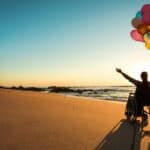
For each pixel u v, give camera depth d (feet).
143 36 12.48
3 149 8.21
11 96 29.40
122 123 12.85
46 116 14.58
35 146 8.56
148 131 11.11
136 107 13.15
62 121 13.09
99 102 24.90
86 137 9.83
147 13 11.95
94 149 8.35
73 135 10.11
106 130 11.13
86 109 18.49
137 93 13.12
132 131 11.06
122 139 9.67
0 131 10.67
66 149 8.27
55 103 22.53
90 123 12.69
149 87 13.06
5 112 15.81
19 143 8.90
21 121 12.88
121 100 36.73
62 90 88.38
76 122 12.85
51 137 9.75
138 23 12.39
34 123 12.42
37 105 20.38
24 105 20.06
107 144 8.94
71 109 18.26
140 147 8.71
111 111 17.63
